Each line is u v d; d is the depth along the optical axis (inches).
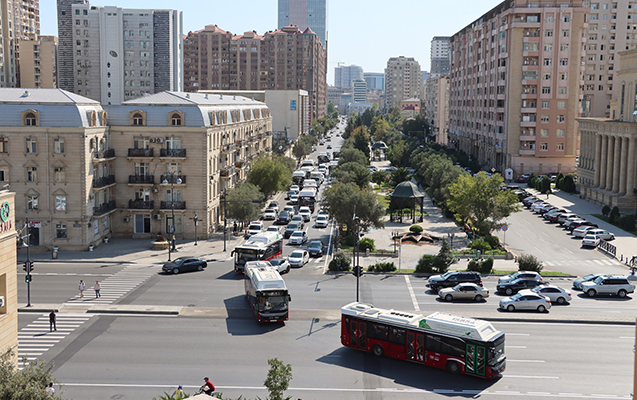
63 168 2977.4
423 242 3420.3
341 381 1504.7
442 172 4788.4
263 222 3988.7
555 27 6003.9
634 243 3376.0
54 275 2573.8
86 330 1882.4
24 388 1071.6
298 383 1489.9
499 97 6437.0
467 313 2059.5
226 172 3698.3
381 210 3403.1
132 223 3339.1
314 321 1985.7
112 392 1430.9
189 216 3336.6
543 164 6171.3
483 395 1425.9
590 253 3201.3
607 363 1622.8
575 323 1978.3
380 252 3102.9
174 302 2188.7
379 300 2234.3
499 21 6446.9
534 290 2242.9
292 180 5502.0
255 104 5654.5
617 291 2343.8
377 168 7322.8
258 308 1930.4
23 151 2965.1
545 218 4156.0
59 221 3009.4
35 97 3026.6
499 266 2856.8
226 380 1504.7
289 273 2694.4
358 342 1701.5
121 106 3307.1
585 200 4781.0
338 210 3403.1
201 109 3321.9
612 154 4589.1
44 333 1850.4
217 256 2987.2
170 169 3304.6
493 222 3395.7
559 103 6092.5
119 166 3302.2
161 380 1503.4
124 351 1701.5
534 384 1488.7
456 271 2596.0
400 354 1638.8
